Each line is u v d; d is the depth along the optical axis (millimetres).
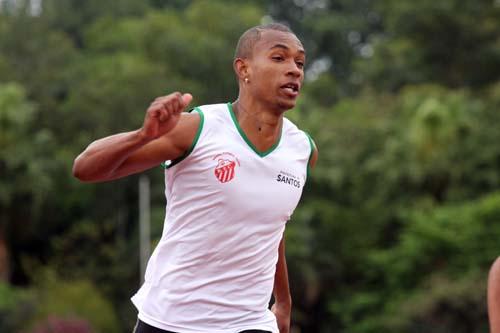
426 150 110312
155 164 14023
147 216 107938
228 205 14023
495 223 99312
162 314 14375
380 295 105125
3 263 109250
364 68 147500
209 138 13984
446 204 109688
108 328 95062
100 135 119312
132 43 141000
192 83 126812
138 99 121062
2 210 108688
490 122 118188
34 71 125938
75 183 116562
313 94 151500
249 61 14289
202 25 143250
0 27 130125
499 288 14008
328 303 110875
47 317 88188
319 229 114875
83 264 110062
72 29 158500
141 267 105875
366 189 116875
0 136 109875
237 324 14375
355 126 121625
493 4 141000
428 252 100875
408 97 122000
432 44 142750
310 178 117438
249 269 14359
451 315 89562
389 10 147000
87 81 125000
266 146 14242
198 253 14164
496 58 140375
